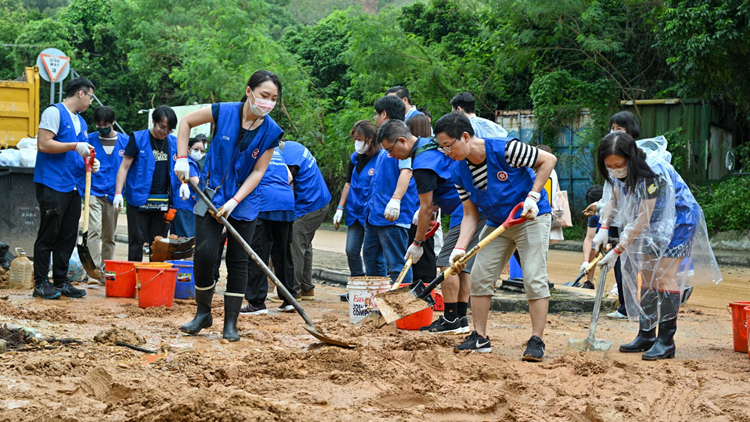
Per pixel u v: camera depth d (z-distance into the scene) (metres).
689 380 4.32
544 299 5.00
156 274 6.75
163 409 3.17
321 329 5.60
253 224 5.43
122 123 36.44
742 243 15.91
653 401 3.85
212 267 5.34
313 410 3.45
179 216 8.85
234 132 5.22
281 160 7.28
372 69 21.89
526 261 5.04
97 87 36.16
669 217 5.15
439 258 6.02
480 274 5.14
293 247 7.93
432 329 5.98
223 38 27.16
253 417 3.12
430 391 3.88
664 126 19.08
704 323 7.05
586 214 8.22
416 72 22.23
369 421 3.33
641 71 20.42
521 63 20.52
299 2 63.78
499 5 19.94
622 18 20.14
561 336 6.10
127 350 4.71
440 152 5.84
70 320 5.86
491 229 5.25
